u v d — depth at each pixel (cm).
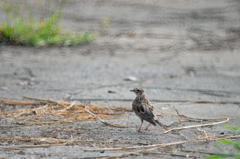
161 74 1459
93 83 1276
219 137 713
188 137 718
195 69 1565
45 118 840
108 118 859
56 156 596
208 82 1328
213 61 1741
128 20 2948
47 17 2438
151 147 649
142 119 789
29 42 1972
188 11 3628
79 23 2673
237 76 1441
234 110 965
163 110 955
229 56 1869
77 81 1298
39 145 643
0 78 1306
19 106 959
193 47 2078
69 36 2105
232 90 1210
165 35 2394
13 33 1964
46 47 1936
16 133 719
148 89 1212
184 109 970
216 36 2403
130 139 698
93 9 3481
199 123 833
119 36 2305
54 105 968
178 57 1816
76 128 766
